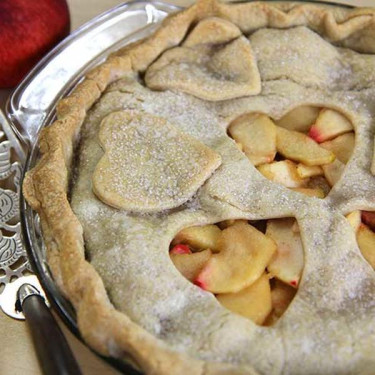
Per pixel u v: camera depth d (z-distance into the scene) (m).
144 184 0.44
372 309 0.41
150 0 0.55
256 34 0.52
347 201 0.44
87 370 0.45
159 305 0.40
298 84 0.49
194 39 0.51
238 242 0.43
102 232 0.43
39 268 0.42
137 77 0.51
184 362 0.38
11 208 0.51
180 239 0.44
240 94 0.49
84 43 0.54
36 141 0.48
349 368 0.39
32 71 0.52
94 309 0.39
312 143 0.47
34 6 0.55
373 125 0.47
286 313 0.40
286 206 0.44
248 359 0.39
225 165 0.45
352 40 0.52
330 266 0.42
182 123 0.48
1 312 0.48
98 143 0.47
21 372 0.46
